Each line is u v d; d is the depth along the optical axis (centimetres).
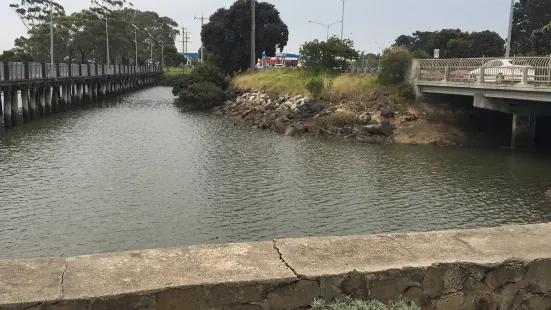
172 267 379
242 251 415
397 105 3038
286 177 1848
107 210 1411
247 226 1297
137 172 1889
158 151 2364
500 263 409
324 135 2889
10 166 1958
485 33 5734
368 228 1294
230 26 5997
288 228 1285
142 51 11238
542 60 2127
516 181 1817
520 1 6362
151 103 5303
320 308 369
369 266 390
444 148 2553
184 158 2192
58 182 1712
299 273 373
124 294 336
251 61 5581
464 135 2788
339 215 1398
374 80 3356
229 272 372
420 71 3052
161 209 1428
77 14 7638
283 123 3183
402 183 1780
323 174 1908
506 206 1500
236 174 1884
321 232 1259
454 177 1880
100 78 5497
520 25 6341
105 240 1187
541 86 2002
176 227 1283
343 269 383
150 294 342
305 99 3478
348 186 1727
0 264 376
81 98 5038
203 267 380
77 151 2322
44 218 1334
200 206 1462
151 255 402
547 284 423
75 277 357
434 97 3038
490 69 2431
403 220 1363
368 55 5422
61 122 3453
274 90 4156
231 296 358
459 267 402
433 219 1374
